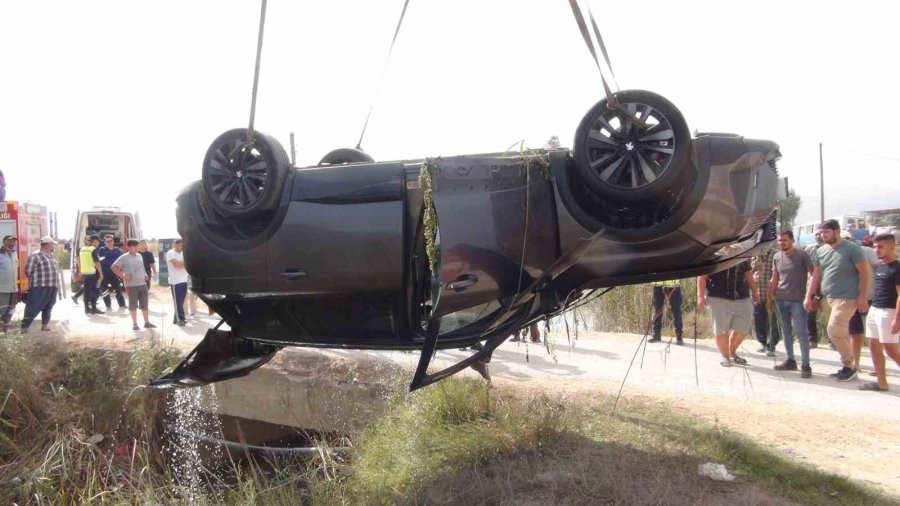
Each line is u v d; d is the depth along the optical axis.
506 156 4.09
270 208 4.23
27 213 14.63
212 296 4.85
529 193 3.98
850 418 6.09
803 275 8.25
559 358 9.07
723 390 7.17
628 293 11.89
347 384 7.52
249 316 5.00
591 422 5.75
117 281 14.88
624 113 3.69
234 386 8.13
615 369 8.30
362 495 5.32
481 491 4.63
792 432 5.70
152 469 7.32
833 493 4.38
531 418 5.71
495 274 3.94
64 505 6.82
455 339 4.55
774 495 4.28
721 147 3.73
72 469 7.16
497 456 5.25
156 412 8.17
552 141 4.33
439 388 6.36
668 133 3.66
